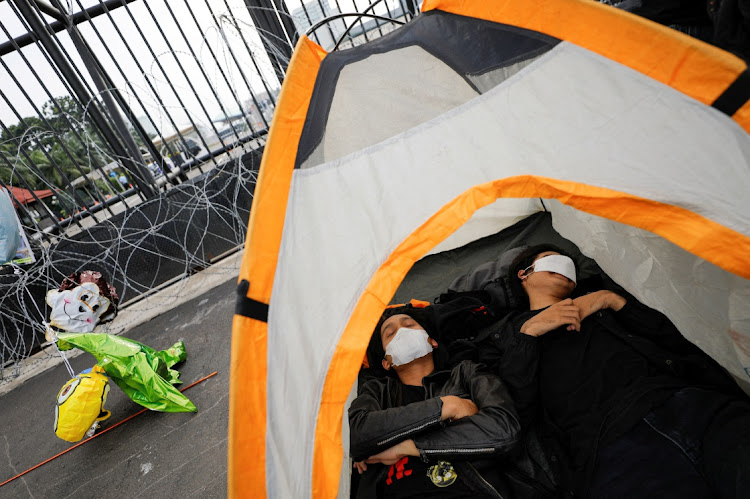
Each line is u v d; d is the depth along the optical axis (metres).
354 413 1.52
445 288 2.50
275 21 3.75
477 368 1.64
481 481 1.31
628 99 1.10
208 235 4.09
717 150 1.06
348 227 1.14
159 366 2.46
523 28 1.16
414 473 1.38
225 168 3.97
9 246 2.65
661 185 1.09
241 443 0.91
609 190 1.12
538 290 1.76
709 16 1.54
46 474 2.31
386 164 1.19
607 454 1.21
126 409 2.59
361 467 1.46
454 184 1.20
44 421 2.83
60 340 2.18
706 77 1.03
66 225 3.69
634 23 1.04
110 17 3.34
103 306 2.52
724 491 1.01
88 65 3.47
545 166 1.17
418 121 1.23
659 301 1.58
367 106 1.24
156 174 3.98
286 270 1.06
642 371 1.35
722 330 1.32
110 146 3.75
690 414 1.16
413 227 1.17
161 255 3.93
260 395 0.96
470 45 1.23
